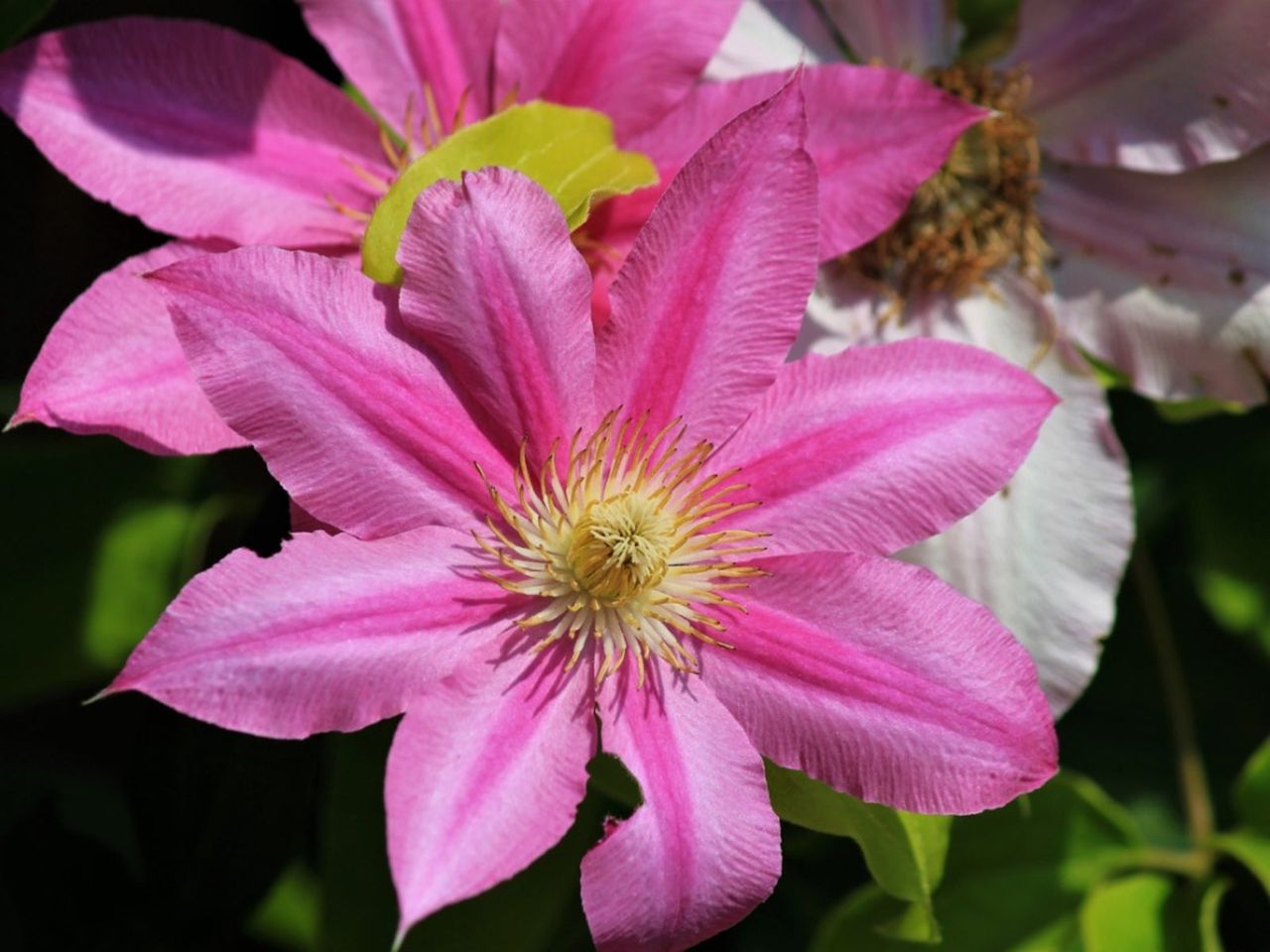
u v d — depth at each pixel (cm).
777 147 26
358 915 32
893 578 26
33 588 33
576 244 29
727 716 26
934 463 26
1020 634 32
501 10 30
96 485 33
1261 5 32
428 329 25
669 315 26
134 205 28
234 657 23
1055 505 32
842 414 27
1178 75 33
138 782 33
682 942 24
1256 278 33
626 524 26
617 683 26
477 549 26
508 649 25
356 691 23
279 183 30
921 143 29
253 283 24
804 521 27
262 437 24
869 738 25
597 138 28
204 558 32
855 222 30
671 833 24
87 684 33
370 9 30
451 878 22
